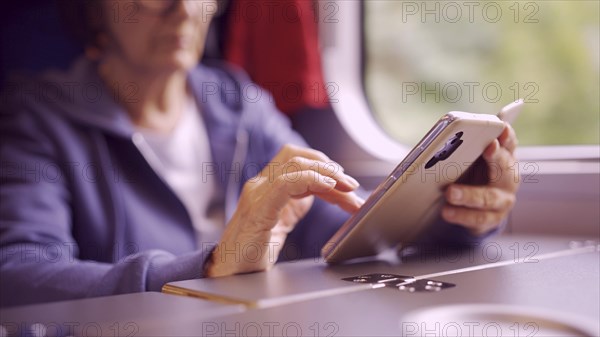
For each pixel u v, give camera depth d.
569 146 1.19
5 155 1.05
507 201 0.78
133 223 1.16
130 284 0.65
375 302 0.47
